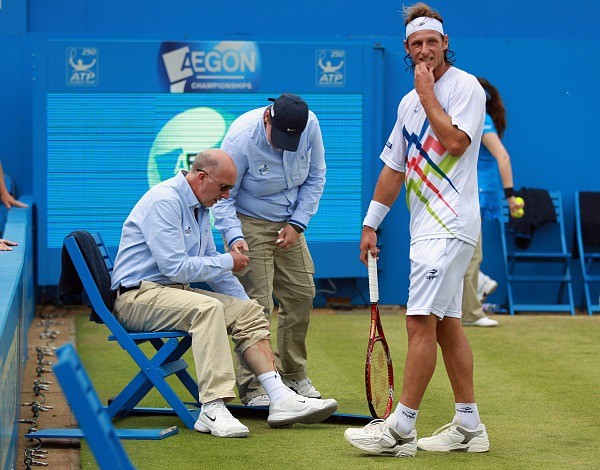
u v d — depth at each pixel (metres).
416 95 10.67
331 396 13.80
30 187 22.19
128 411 12.27
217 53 21.27
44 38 22.12
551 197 22.84
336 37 22.98
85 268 11.47
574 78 23.11
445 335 10.77
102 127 21.05
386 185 11.14
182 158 21.34
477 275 20.08
